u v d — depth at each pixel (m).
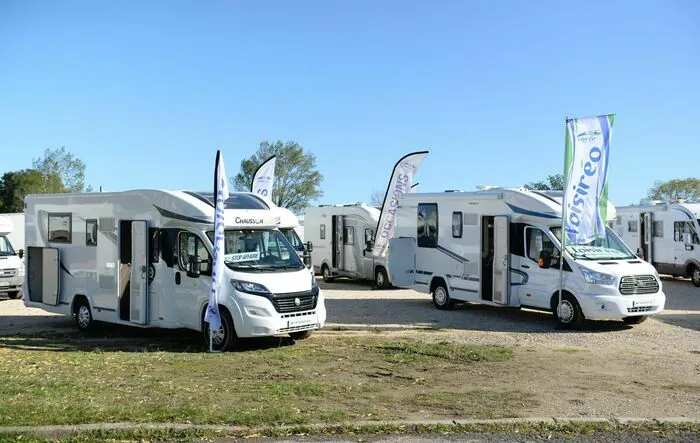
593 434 6.20
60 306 14.00
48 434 5.95
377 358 9.96
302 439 6.01
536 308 14.20
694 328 13.50
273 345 11.40
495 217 15.01
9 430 5.91
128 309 12.55
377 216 23.03
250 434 6.08
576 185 12.65
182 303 11.73
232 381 8.27
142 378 8.38
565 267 13.45
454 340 11.89
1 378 8.19
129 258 12.55
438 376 8.66
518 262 14.59
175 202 11.88
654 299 13.23
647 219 25.09
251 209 11.91
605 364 9.48
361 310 16.72
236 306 10.73
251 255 11.56
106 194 13.02
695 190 57.19
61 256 13.98
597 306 12.93
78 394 7.31
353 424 6.31
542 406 7.09
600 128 12.45
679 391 7.84
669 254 24.08
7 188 67.88
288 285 11.16
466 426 6.35
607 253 13.97
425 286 17.27
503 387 8.02
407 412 6.81
